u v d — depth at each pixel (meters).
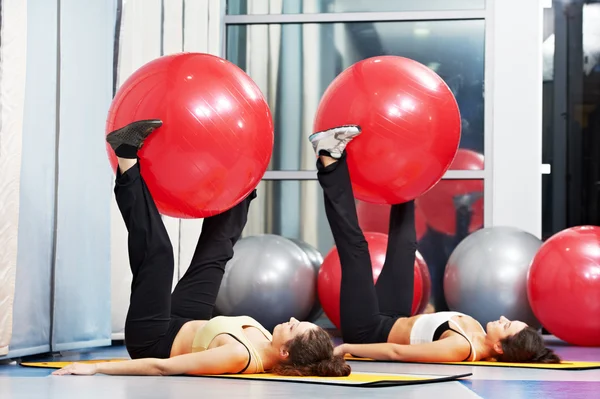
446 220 6.32
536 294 4.83
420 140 3.55
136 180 3.12
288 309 5.18
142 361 2.96
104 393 2.42
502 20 6.34
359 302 3.92
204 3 5.88
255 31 6.62
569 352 4.48
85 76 4.32
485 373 3.19
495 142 6.30
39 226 3.86
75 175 4.20
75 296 4.19
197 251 3.64
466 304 5.18
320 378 2.87
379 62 3.70
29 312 3.76
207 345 3.05
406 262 4.16
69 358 3.96
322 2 6.58
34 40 3.82
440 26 6.45
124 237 5.02
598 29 7.18
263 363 3.03
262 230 6.47
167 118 3.03
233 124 3.07
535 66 6.29
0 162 3.40
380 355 3.69
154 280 3.23
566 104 7.23
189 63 3.15
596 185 7.22
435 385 2.75
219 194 3.15
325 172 3.74
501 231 5.38
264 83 6.59
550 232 7.27
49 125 3.95
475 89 6.38
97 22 4.46
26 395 2.38
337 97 3.66
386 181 3.65
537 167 6.25
